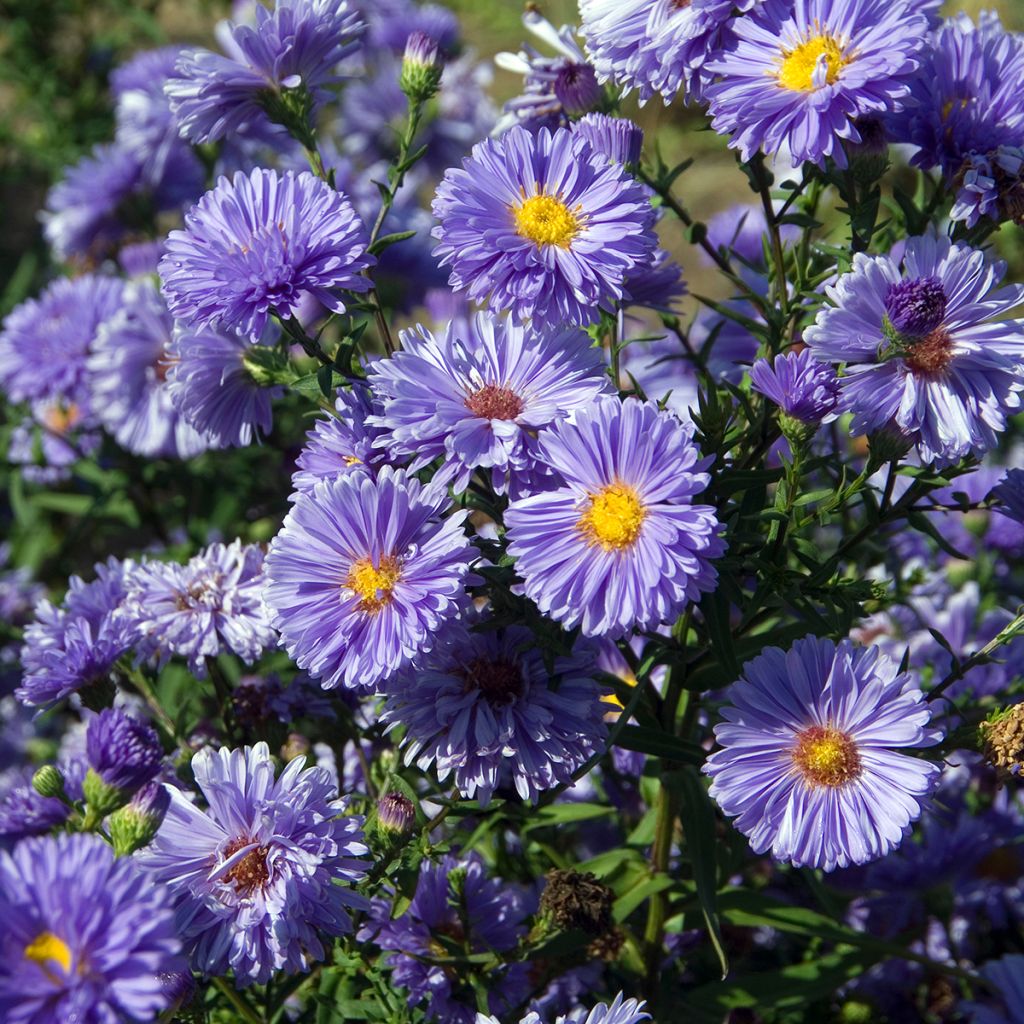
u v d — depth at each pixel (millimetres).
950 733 478
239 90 477
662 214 514
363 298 498
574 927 471
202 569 506
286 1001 524
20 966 373
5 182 1150
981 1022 500
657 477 417
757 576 469
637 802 559
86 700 500
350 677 428
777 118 442
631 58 463
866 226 465
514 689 450
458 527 429
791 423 438
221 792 437
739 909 516
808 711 438
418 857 458
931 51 466
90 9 1176
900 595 558
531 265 435
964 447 435
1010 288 434
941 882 560
